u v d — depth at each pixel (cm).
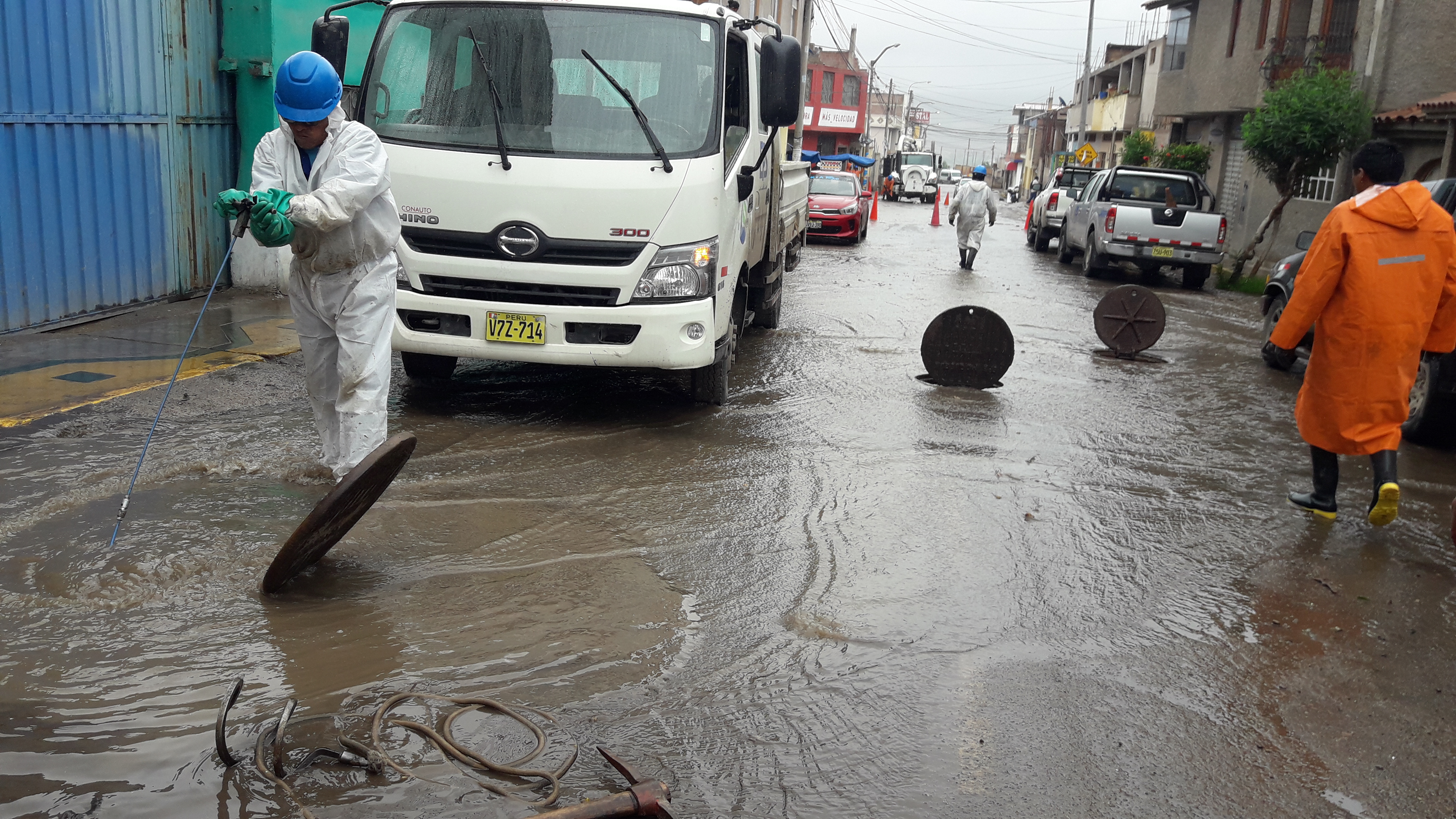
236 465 526
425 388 734
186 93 978
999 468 632
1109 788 301
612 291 625
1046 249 2541
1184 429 774
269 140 435
